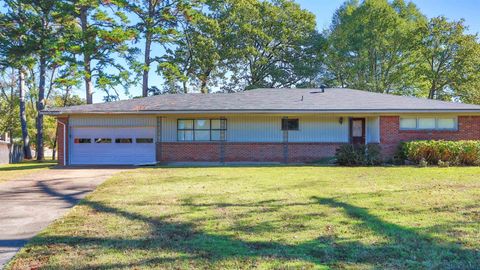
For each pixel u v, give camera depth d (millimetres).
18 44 27125
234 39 32250
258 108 17641
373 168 14523
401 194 8086
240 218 6039
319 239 4824
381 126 17609
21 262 4180
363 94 20297
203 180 11055
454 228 5242
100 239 4980
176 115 18531
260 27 33094
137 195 8414
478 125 17578
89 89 27828
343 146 16812
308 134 18969
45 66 28938
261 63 33250
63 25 28438
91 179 11938
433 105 17594
